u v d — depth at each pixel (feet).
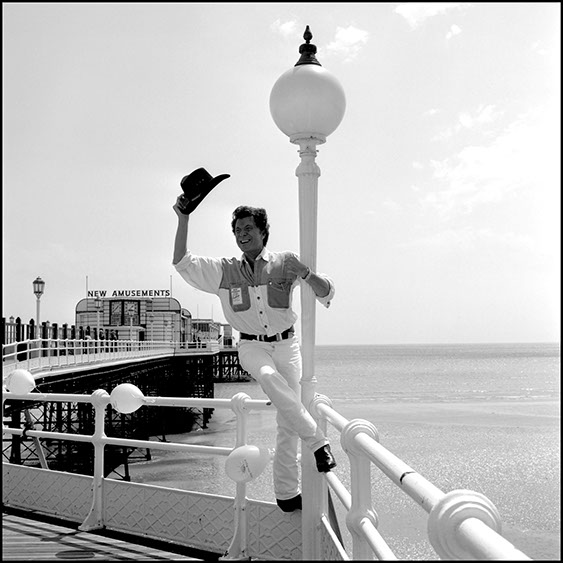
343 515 41.73
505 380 306.76
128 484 17.78
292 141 14.39
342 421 10.14
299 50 14.70
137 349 177.17
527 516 61.82
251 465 15.02
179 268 14.39
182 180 13.99
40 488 20.08
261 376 13.29
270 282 14.07
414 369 431.02
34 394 20.11
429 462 91.25
